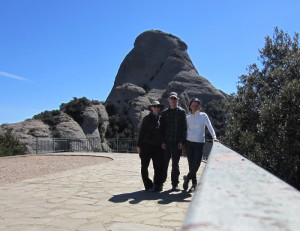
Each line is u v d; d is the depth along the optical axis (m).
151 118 8.45
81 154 24.98
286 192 1.11
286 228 0.76
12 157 23.45
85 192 8.40
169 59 90.88
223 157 2.23
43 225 5.48
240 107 16.31
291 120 11.21
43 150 30.39
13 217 5.98
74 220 5.78
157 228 5.31
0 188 9.09
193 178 8.54
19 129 46.50
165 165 8.48
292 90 11.53
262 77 16.78
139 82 90.56
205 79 83.69
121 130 62.84
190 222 0.80
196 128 8.34
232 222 0.80
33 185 9.56
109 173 12.30
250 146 12.84
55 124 51.31
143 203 7.07
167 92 67.00
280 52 17.45
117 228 5.31
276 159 11.33
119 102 69.00
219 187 1.16
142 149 8.52
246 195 1.06
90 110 59.47
